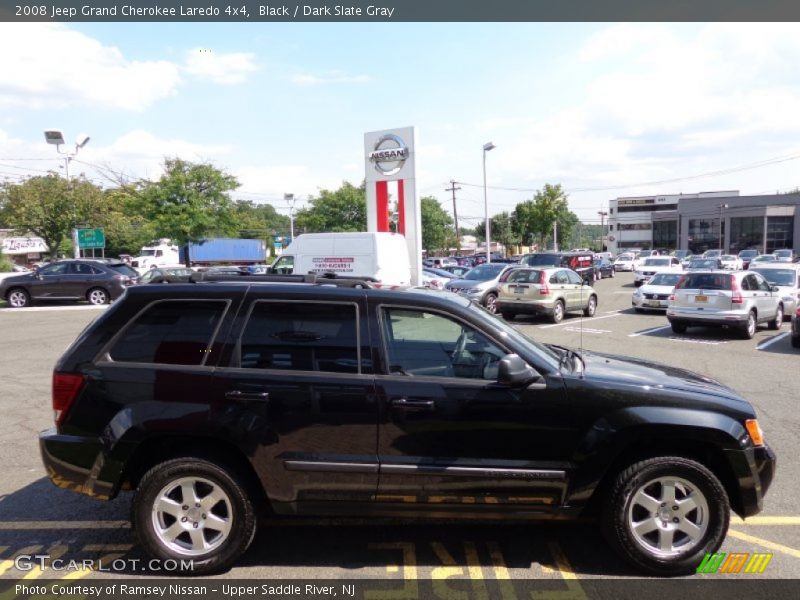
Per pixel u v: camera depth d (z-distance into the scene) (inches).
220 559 139.7
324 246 610.2
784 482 199.5
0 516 172.7
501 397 139.7
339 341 143.6
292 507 140.3
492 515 141.9
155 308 146.3
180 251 1897.1
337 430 138.9
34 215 1360.7
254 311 145.1
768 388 344.5
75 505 180.7
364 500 140.3
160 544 139.9
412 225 784.3
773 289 613.0
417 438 139.0
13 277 846.5
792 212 2728.8
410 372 142.8
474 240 3946.9
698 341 542.0
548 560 148.0
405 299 147.6
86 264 860.6
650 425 138.3
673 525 141.6
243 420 137.6
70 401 141.4
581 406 140.1
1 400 309.7
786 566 145.2
